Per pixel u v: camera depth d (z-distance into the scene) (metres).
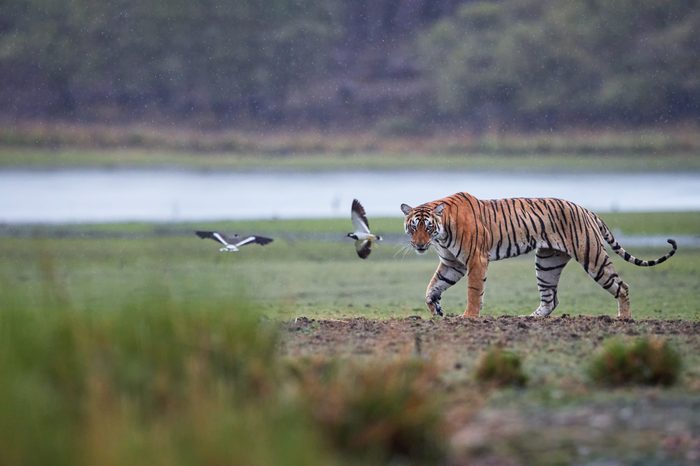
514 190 78.44
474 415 16.81
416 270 43.56
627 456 15.21
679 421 16.64
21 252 47.16
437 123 108.50
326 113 108.94
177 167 93.25
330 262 45.81
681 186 80.69
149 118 108.12
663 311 32.84
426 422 15.10
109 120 107.00
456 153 100.88
